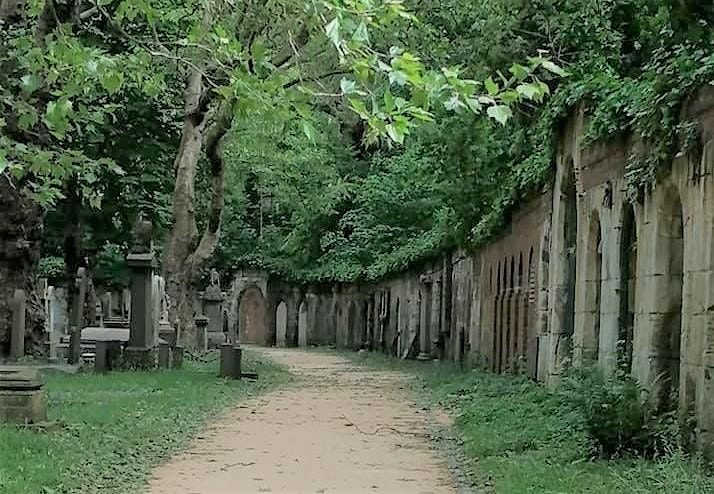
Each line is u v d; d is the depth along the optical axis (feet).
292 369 113.39
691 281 38.65
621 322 50.31
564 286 65.16
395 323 150.10
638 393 42.34
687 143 38.45
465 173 88.38
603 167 53.57
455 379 86.94
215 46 34.24
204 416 57.31
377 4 27.20
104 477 36.65
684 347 39.17
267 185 165.99
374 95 27.17
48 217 106.22
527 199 78.02
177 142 107.34
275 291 186.70
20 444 39.52
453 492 35.83
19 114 45.65
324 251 181.57
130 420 50.37
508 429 48.80
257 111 31.22
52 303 126.72
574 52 65.41
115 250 134.72
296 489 35.96
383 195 158.92
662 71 42.19
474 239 99.50
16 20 59.98
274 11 58.23
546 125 66.23
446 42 77.46
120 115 97.55
